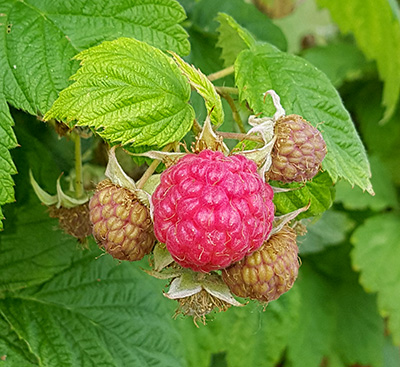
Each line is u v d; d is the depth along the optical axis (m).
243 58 0.09
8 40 0.08
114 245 0.07
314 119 0.09
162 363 0.11
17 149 0.10
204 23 0.12
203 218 0.06
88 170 0.11
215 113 0.07
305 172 0.07
